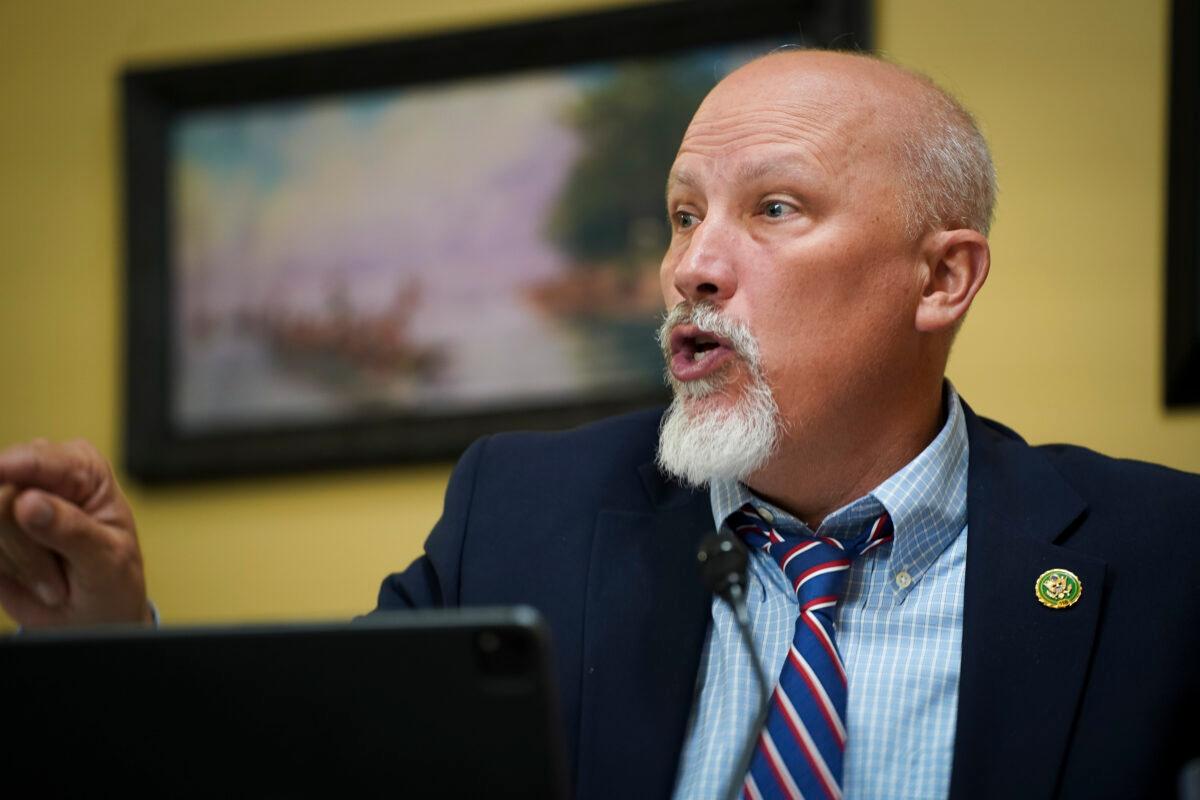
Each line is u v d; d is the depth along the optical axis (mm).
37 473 2387
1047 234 4629
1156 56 4617
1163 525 2682
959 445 2896
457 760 1771
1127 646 2537
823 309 2760
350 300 5324
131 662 1818
